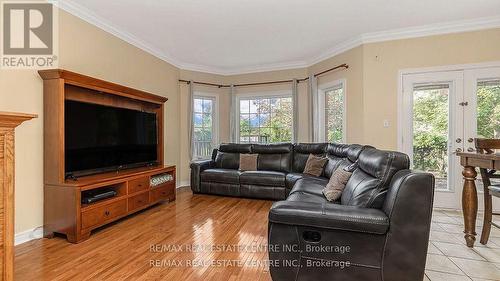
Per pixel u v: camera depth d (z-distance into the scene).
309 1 2.79
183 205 3.63
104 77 3.27
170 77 4.75
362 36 3.71
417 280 1.42
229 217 3.08
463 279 1.73
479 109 3.31
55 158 2.42
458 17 3.21
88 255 2.08
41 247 2.22
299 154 4.43
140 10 2.96
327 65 4.50
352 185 2.05
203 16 3.12
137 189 3.08
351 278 1.49
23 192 2.34
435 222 2.89
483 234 2.28
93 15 3.04
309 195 2.53
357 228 1.44
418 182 1.41
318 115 4.77
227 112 5.59
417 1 2.82
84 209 2.38
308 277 1.54
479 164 2.11
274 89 5.29
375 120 3.69
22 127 2.34
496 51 3.24
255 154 4.64
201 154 5.41
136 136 3.52
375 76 3.68
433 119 3.49
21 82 2.35
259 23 3.33
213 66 5.36
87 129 2.75
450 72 3.39
